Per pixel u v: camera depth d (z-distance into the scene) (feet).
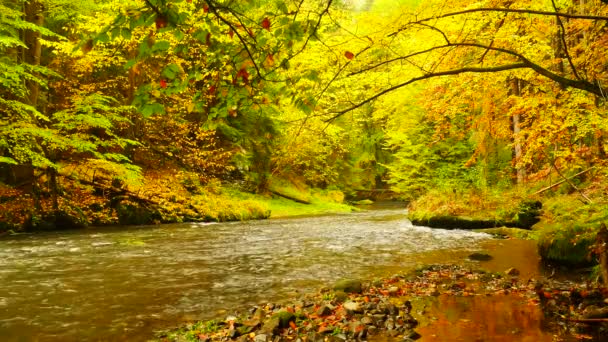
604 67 23.97
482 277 22.79
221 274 24.79
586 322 14.75
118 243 35.88
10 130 39.47
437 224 46.78
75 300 19.44
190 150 71.56
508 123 29.35
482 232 41.68
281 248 34.14
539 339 13.52
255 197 77.87
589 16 10.28
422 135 62.39
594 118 21.94
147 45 8.61
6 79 37.76
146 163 68.33
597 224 22.76
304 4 12.21
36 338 14.89
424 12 17.44
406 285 21.44
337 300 18.75
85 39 8.20
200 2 9.28
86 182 51.93
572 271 23.38
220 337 14.73
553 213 34.24
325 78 18.22
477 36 20.93
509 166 49.52
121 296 20.13
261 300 19.61
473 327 14.92
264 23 9.21
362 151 107.14
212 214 57.98
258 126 75.31
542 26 21.66
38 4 47.11
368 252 32.09
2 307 18.35
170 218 54.90
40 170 49.39
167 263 27.89
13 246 34.17
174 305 18.80
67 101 58.44
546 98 22.63
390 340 13.97
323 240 38.47
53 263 27.61
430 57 21.42
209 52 10.34
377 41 15.53
